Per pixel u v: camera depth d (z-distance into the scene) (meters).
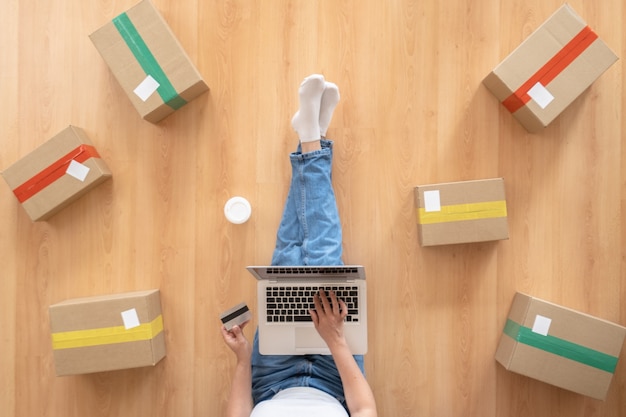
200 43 1.83
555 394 1.83
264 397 1.66
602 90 1.83
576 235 1.83
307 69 1.83
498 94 1.79
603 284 1.82
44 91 1.84
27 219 1.84
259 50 1.83
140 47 1.69
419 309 1.83
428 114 1.83
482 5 1.83
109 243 1.84
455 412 1.82
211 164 1.84
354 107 1.83
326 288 1.64
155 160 1.84
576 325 1.70
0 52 1.83
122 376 1.84
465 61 1.83
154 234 1.84
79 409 1.83
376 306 1.83
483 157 1.83
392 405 1.82
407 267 1.83
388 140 1.83
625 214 1.83
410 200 1.83
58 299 1.84
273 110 1.83
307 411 1.38
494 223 1.72
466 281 1.83
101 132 1.84
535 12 1.82
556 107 1.68
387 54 1.83
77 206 1.84
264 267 1.53
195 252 1.84
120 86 1.84
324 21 1.83
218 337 1.83
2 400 1.83
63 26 1.83
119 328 1.69
